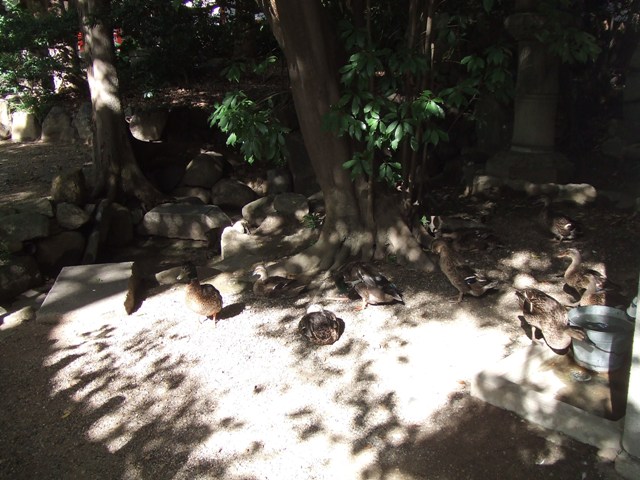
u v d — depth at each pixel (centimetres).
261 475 392
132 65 1134
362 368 501
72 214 853
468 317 573
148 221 973
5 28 1255
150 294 708
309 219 824
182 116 1201
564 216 720
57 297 661
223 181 1088
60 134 1412
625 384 441
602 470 368
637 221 754
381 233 695
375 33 692
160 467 407
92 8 966
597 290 552
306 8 594
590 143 999
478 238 716
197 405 469
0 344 593
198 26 1043
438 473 382
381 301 590
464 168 978
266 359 526
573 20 779
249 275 714
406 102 605
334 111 590
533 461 383
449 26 666
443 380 477
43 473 412
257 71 682
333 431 429
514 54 974
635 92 958
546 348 479
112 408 475
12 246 772
